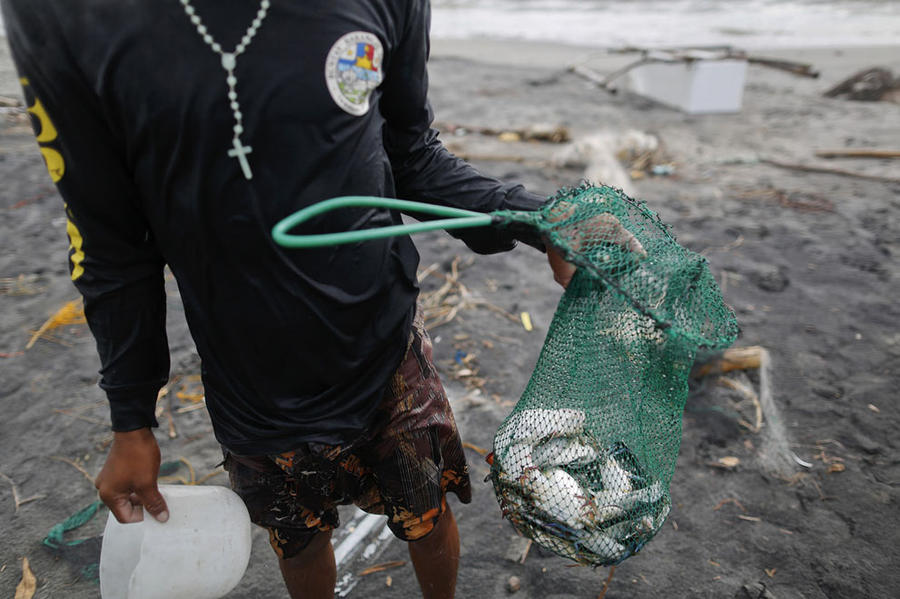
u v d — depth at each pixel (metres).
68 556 2.64
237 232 1.30
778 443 3.21
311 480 1.60
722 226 5.66
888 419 3.36
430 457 1.73
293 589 1.97
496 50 14.61
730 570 2.57
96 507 2.86
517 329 4.16
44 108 1.22
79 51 1.17
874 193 6.41
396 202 1.34
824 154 7.54
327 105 1.27
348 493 1.77
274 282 1.36
